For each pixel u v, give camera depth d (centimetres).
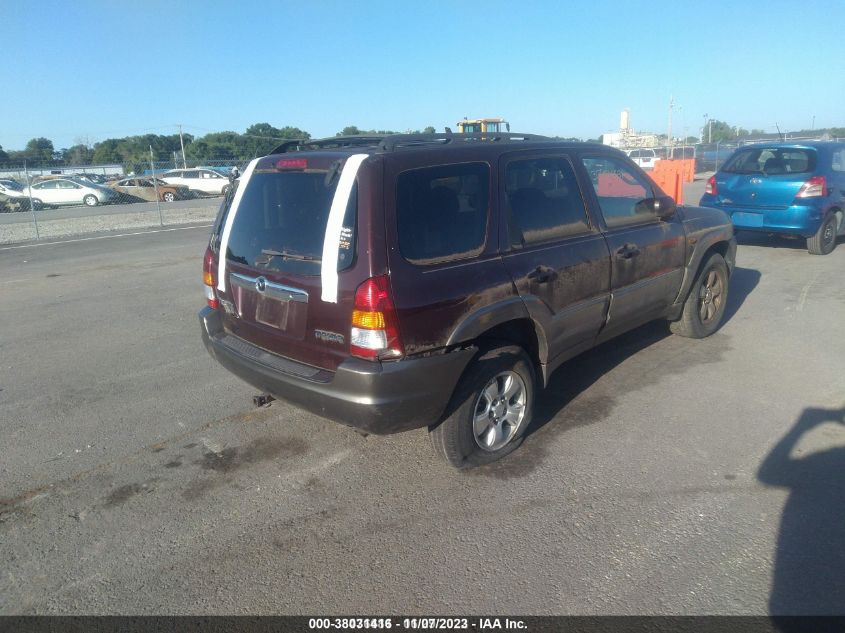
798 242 1116
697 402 474
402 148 354
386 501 358
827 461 388
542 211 408
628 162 491
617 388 503
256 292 383
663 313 544
